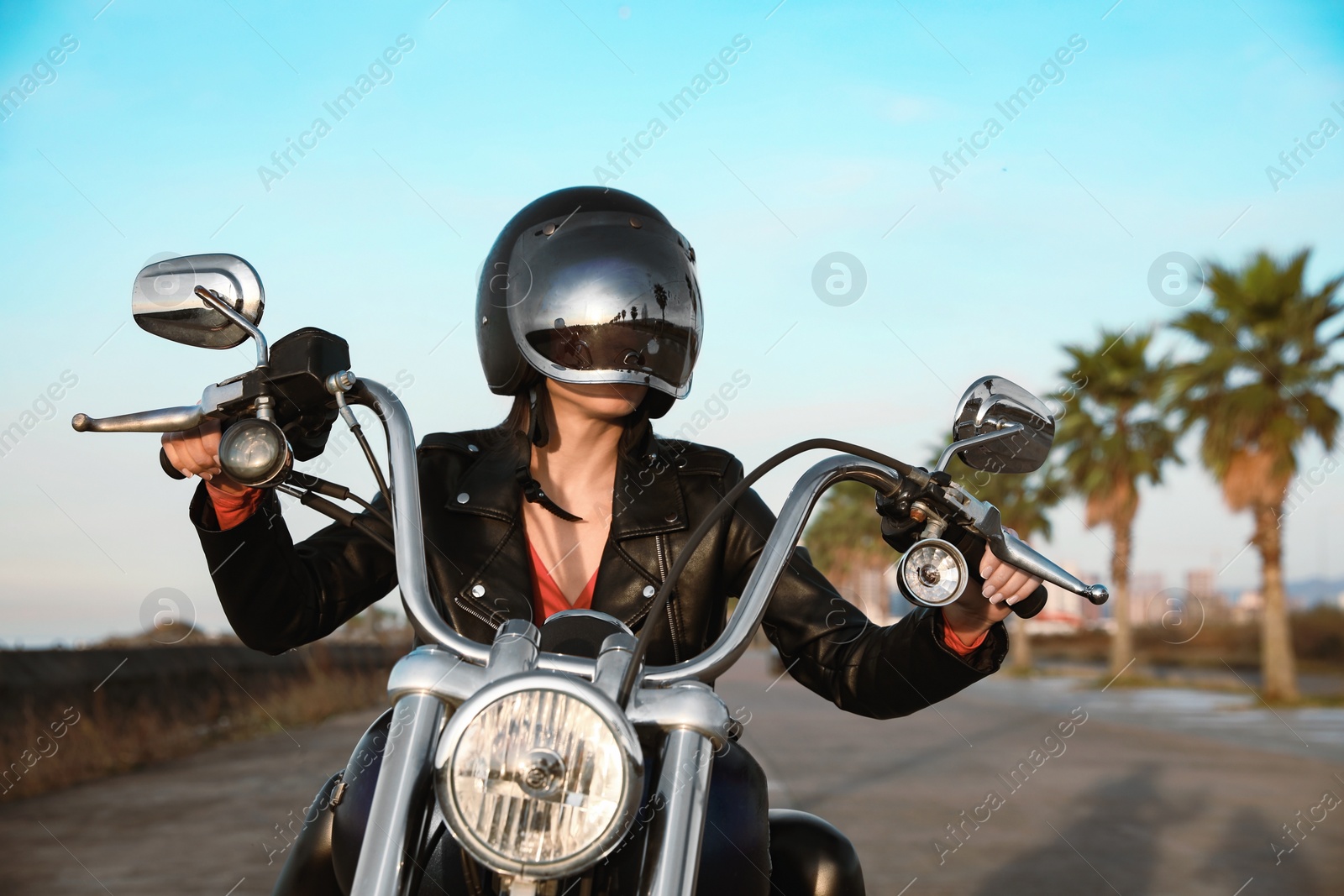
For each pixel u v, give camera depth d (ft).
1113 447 115.75
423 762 5.00
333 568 7.68
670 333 7.22
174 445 6.19
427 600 5.51
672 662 7.50
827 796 36.40
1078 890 23.98
